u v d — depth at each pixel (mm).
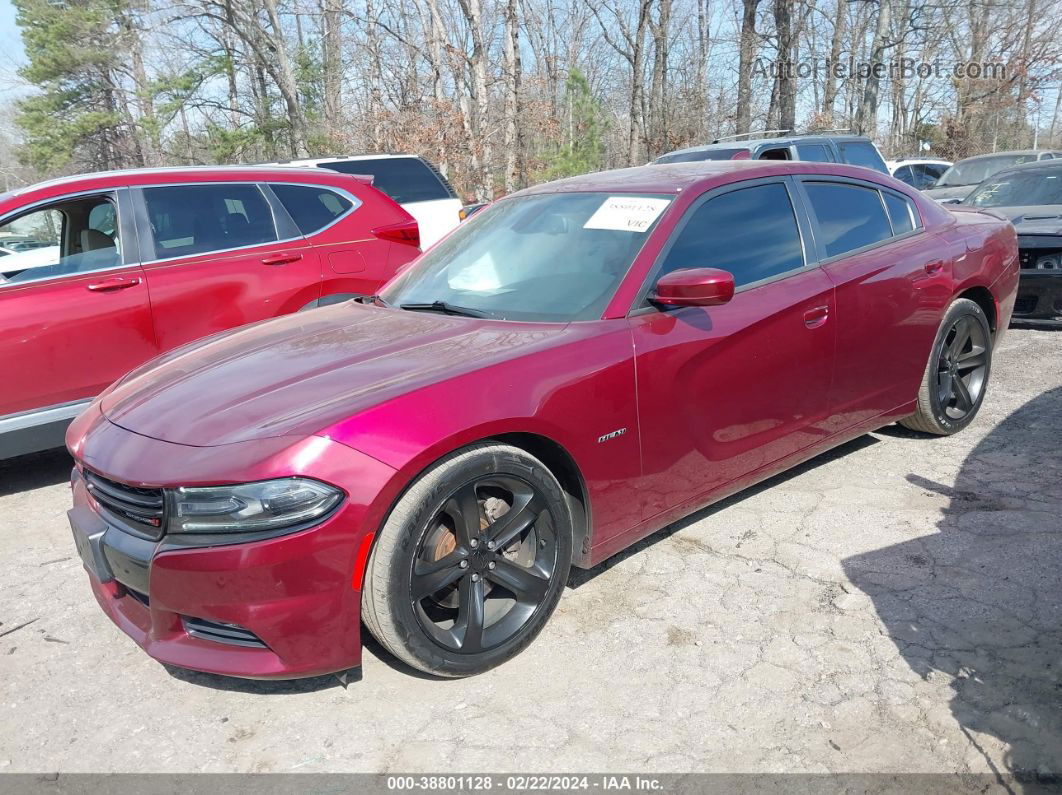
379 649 2990
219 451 2428
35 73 34250
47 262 4707
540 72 33438
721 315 3309
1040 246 6746
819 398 3760
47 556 3971
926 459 4363
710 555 3496
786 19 25047
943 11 31688
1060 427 4680
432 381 2633
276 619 2379
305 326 3484
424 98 26547
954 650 2746
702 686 2662
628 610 3115
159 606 2465
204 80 30984
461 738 2496
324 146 28281
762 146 10148
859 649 2795
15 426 4543
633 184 3699
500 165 25219
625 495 3082
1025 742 2318
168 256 5078
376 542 2471
